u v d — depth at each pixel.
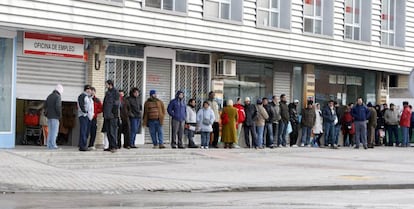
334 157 23.67
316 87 30.64
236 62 27.25
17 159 17.98
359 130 28.41
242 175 17.31
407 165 21.28
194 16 24.25
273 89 28.80
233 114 24.94
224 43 25.25
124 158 20.28
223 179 16.36
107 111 20.41
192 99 24.55
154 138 22.98
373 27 31.48
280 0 27.45
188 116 24.25
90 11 21.17
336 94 31.64
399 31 32.94
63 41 21.67
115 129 20.62
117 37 21.92
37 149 20.19
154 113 22.78
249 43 26.12
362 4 31.11
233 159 21.67
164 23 23.27
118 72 23.41
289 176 17.36
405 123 30.62
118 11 21.92
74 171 16.89
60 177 15.57
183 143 24.98
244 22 25.94
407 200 13.21
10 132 20.70
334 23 29.62
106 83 21.70
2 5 19.20
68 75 21.98
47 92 21.50
